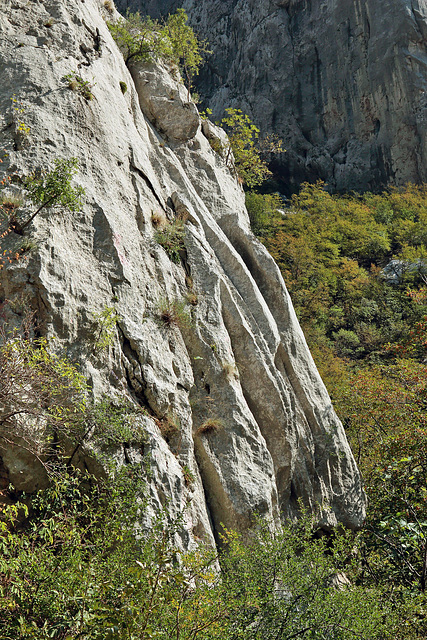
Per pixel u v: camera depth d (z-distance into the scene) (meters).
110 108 12.17
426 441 11.14
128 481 8.01
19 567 5.20
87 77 11.88
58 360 8.46
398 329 38.50
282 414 12.45
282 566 6.89
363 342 38.66
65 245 9.50
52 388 7.54
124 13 82.31
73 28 12.34
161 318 10.89
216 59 71.69
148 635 4.64
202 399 11.11
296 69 63.66
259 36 65.75
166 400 9.95
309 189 59.00
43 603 4.95
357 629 6.26
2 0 11.52
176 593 5.05
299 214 53.50
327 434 13.89
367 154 60.16
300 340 14.65
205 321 11.93
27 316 8.41
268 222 50.66
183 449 10.03
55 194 9.12
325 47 62.03
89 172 10.77
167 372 10.29
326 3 62.50
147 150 13.56
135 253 11.00
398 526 8.86
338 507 13.61
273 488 11.03
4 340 8.07
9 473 7.71
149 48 16.06
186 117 15.57
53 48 11.65
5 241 8.87
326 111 62.12
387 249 50.75
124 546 5.85
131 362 9.75
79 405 7.71
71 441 8.14
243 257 15.05
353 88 60.38
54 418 7.84
